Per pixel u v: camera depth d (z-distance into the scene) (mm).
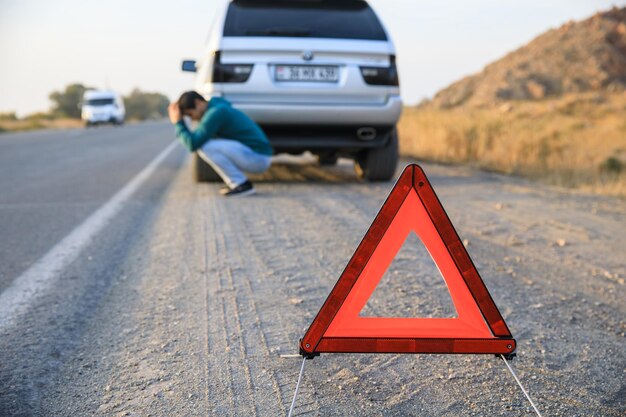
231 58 6625
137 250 4445
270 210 5828
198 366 2578
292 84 6672
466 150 11344
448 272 2061
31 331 2959
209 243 4594
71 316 3156
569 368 2572
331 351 2066
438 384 2424
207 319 3102
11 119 48594
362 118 6816
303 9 6891
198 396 2324
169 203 6359
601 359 2664
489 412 2205
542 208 6090
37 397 2322
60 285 3664
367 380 2457
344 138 7090
